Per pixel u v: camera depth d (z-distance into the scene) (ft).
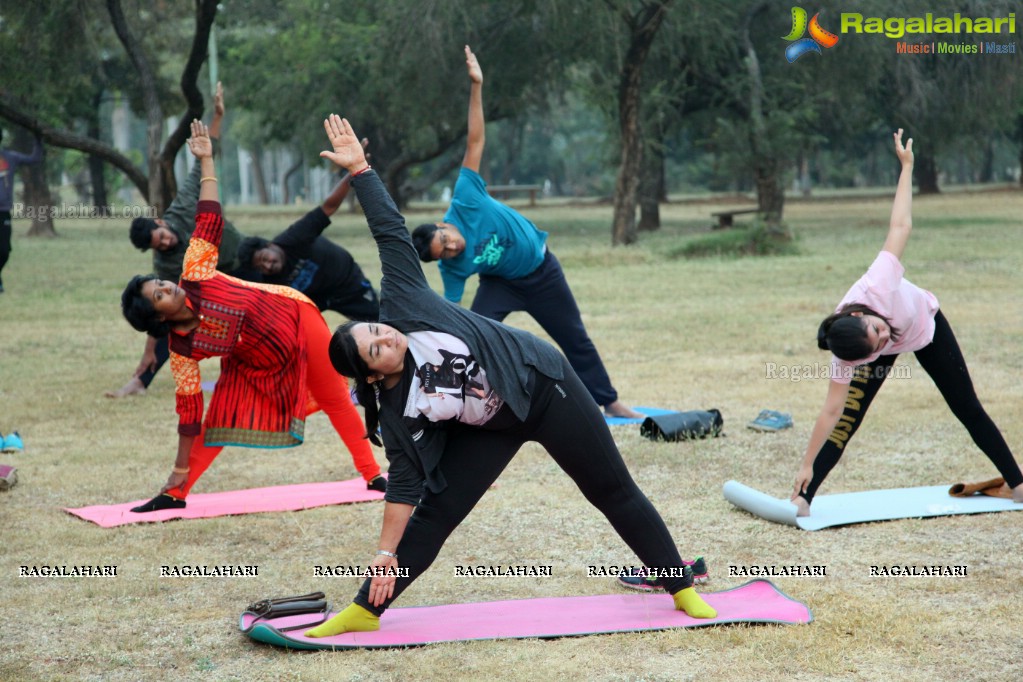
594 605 13.87
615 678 11.63
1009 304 39.29
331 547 16.56
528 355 12.14
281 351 17.67
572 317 24.21
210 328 16.99
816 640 12.46
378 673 11.90
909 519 17.06
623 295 46.75
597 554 16.07
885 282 15.67
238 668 12.17
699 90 82.89
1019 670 11.61
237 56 110.01
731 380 28.84
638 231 93.09
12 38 59.41
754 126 73.97
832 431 16.81
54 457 22.26
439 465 12.55
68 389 29.30
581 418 12.46
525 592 14.62
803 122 77.25
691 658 12.09
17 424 25.30
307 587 14.87
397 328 12.01
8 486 19.89
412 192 121.19
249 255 23.58
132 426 25.09
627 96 70.18
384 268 12.32
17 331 39.42
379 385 12.03
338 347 11.59
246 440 18.17
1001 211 96.27
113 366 32.78
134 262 65.77
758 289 47.09
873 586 14.29
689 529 17.06
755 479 19.79
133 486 20.21
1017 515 17.07
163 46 84.79
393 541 12.42
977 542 15.92
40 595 14.56
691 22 68.03
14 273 58.95
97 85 99.60
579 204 161.07
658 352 33.19
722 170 79.20
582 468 12.69
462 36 72.59
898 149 16.24
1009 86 72.38
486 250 22.65
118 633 13.28
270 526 17.57
